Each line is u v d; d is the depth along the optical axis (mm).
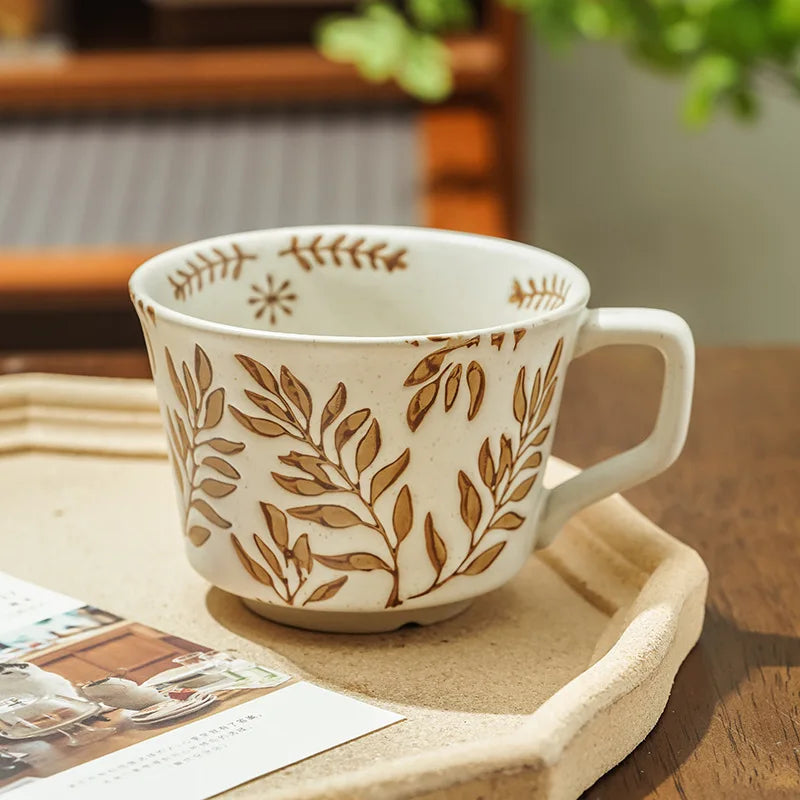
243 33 1976
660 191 2375
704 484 743
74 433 774
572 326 526
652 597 532
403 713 482
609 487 557
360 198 1601
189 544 551
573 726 430
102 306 1407
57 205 1580
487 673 520
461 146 1772
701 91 1426
